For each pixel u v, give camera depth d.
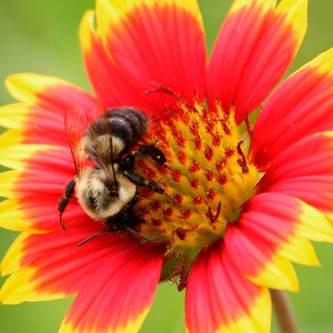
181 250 0.20
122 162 0.20
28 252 0.20
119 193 0.20
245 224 0.19
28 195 0.20
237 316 0.18
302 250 0.18
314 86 0.20
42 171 0.20
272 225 0.19
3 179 0.20
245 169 0.20
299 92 0.20
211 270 0.19
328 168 0.19
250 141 0.20
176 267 0.20
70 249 0.20
